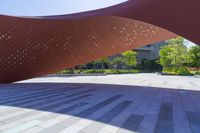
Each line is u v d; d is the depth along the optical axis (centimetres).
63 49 1892
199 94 1318
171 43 4756
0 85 1772
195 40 1141
